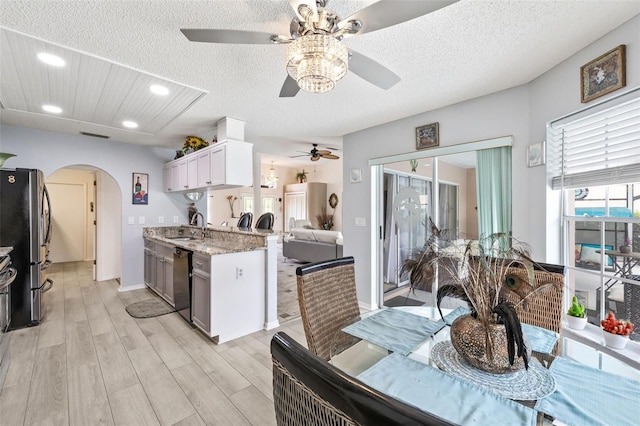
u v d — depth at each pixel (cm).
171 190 458
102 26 161
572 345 123
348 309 165
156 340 273
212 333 268
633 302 174
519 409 81
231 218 935
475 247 111
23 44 178
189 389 200
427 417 38
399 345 123
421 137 312
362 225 380
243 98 266
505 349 95
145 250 455
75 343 265
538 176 226
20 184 304
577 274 208
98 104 279
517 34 170
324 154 528
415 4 113
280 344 62
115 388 200
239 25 162
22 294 300
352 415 45
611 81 166
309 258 649
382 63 203
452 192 299
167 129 369
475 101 269
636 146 161
